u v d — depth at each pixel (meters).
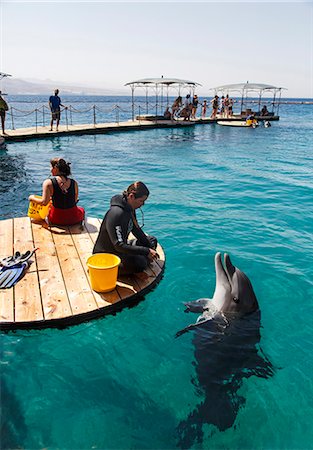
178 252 6.17
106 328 4.23
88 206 8.53
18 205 8.50
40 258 5.28
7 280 4.64
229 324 4.07
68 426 2.99
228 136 23.55
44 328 4.09
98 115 48.31
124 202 4.47
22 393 3.29
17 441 2.84
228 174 12.20
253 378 3.52
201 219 7.81
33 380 3.45
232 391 3.34
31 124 29.08
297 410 3.25
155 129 26.33
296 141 21.64
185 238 6.77
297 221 7.80
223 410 3.17
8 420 3.01
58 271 4.97
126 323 4.34
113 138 20.86
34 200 6.40
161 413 3.14
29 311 4.15
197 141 20.66
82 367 3.63
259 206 8.80
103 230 4.68
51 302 4.32
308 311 4.68
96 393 3.33
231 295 4.16
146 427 3.01
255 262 5.88
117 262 4.51
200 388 3.37
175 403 3.23
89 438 2.90
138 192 4.46
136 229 4.94
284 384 3.51
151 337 4.10
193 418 3.10
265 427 3.07
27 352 3.82
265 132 26.69
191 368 3.61
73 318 4.14
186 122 28.67
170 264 5.75
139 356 3.80
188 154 16.05
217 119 32.56
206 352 3.70
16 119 35.81
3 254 5.33
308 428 3.08
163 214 8.09
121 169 12.59
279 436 2.99
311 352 3.96
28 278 4.78
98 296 4.49
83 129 21.47
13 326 4.00
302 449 2.90
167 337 4.10
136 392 3.35
